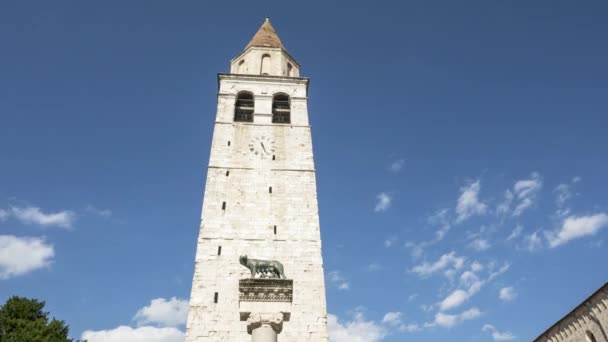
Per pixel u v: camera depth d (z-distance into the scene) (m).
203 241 35.84
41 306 42.06
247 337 31.50
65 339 40.03
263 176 40.97
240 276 34.22
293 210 38.84
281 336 31.67
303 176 41.47
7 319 39.38
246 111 47.62
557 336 49.00
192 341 30.95
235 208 38.31
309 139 44.72
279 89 50.00
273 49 56.00
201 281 33.62
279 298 26.91
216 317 32.09
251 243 36.28
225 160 41.75
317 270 35.41
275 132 45.00
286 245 36.53
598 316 42.00
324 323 32.62
